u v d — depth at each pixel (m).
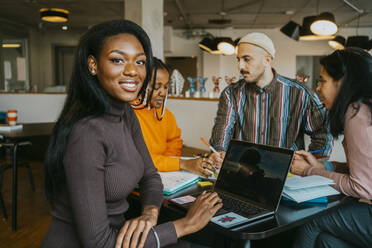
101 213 0.87
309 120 1.89
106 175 0.94
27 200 3.35
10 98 5.97
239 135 2.07
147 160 1.25
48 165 0.92
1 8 8.14
